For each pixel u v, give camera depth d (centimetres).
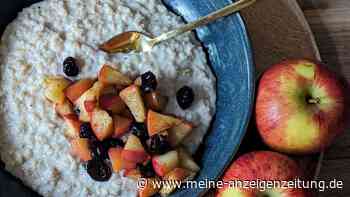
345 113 40
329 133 40
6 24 44
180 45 43
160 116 40
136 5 44
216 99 43
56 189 41
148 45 43
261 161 40
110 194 41
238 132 40
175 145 41
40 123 41
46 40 43
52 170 41
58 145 41
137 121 40
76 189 41
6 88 42
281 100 40
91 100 40
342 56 48
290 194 39
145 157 40
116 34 43
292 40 46
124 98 40
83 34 43
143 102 40
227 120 42
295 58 45
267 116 41
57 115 41
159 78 42
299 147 41
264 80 41
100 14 44
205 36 44
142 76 41
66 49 43
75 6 44
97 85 40
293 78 40
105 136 40
